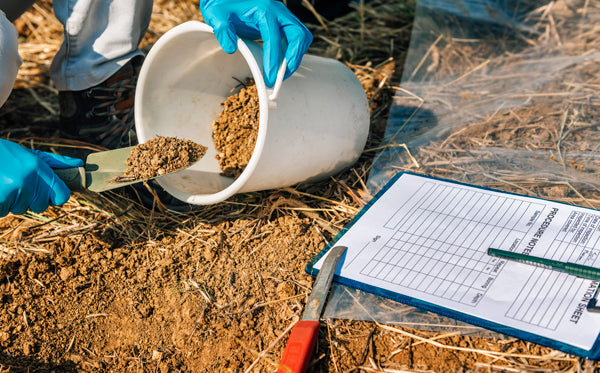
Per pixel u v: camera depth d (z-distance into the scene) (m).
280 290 1.28
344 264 1.23
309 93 1.43
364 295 1.21
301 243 1.41
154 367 1.16
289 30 1.31
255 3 1.33
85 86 1.68
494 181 1.57
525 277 1.12
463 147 1.75
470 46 2.33
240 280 1.32
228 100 1.56
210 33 1.38
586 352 0.96
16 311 1.27
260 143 1.30
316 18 2.65
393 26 2.58
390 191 1.48
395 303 1.19
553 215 1.29
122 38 1.66
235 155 1.51
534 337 1.00
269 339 1.18
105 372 1.16
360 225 1.35
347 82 1.56
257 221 1.50
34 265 1.37
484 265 1.17
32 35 2.76
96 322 1.26
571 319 1.02
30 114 2.15
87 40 1.65
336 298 1.21
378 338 1.14
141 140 1.49
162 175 1.30
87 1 1.57
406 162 1.70
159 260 1.40
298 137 1.40
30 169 1.25
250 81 1.58
